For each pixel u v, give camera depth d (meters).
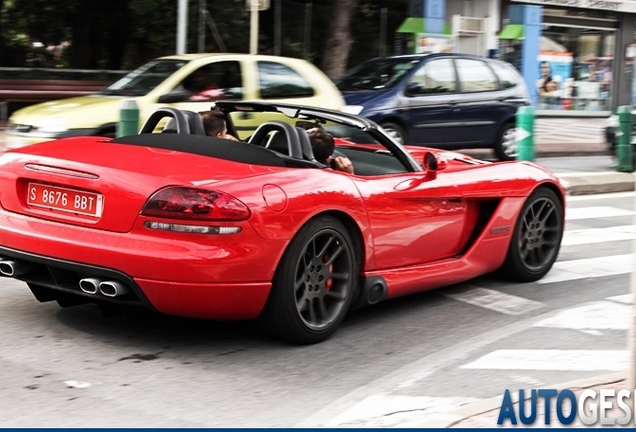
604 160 17.61
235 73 11.73
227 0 23.02
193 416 4.17
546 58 27.59
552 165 16.19
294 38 24.80
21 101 18.09
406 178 5.96
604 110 29.12
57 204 5.10
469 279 6.97
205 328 5.56
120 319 5.67
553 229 7.28
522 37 26.30
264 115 8.05
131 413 4.16
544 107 27.75
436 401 4.51
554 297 6.77
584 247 8.78
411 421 4.21
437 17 24.80
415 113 14.16
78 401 4.29
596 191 13.05
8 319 5.59
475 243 6.57
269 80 11.98
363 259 5.62
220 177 4.94
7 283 6.50
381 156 6.40
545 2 26.88
